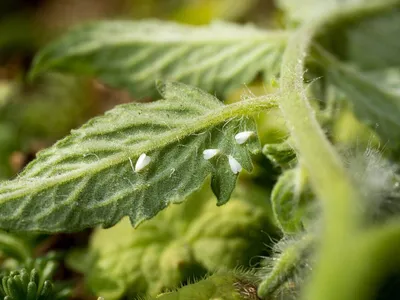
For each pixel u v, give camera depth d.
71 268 0.10
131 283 0.10
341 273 0.07
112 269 0.10
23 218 0.08
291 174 0.09
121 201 0.08
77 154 0.09
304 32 0.11
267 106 0.09
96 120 0.09
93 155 0.09
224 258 0.10
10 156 0.12
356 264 0.07
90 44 0.11
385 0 0.12
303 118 0.08
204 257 0.10
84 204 0.08
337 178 0.07
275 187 0.09
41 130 0.13
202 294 0.08
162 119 0.09
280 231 0.09
